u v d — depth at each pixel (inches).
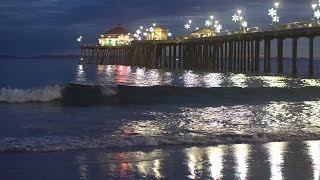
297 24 2628.0
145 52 4943.4
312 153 468.1
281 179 364.8
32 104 931.3
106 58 6806.1
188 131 609.6
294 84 1984.5
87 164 406.9
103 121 703.1
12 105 902.4
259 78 2568.9
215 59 3602.4
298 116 817.5
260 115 824.3
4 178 360.5
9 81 2167.8
